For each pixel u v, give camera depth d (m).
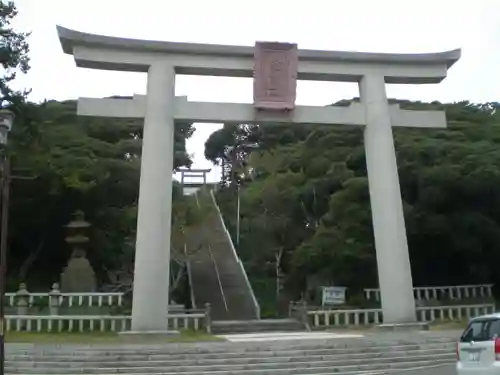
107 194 32.09
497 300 30.58
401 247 23.84
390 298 23.56
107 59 23.25
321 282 32.44
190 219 37.53
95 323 23.02
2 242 12.94
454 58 25.86
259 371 16.12
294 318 27.22
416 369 16.80
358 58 25.14
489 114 38.31
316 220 35.44
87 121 36.84
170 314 24.52
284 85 24.36
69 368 16.11
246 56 24.38
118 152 34.66
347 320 25.53
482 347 11.51
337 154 36.31
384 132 24.77
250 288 33.03
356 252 29.17
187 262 35.34
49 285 31.77
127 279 33.31
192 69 24.14
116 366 16.27
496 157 28.88
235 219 46.81
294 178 36.88
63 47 23.30
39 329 22.56
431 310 26.14
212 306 30.92
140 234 22.03
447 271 31.80
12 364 16.28
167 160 22.75
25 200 29.70
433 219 28.66
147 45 23.48
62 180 29.14
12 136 25.91
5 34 25.41
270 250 36.88
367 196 30.11
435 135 32.59
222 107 23.97
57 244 32.16
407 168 29.58
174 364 16.39
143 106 23.42
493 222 28.95
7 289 30.19
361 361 17.22
